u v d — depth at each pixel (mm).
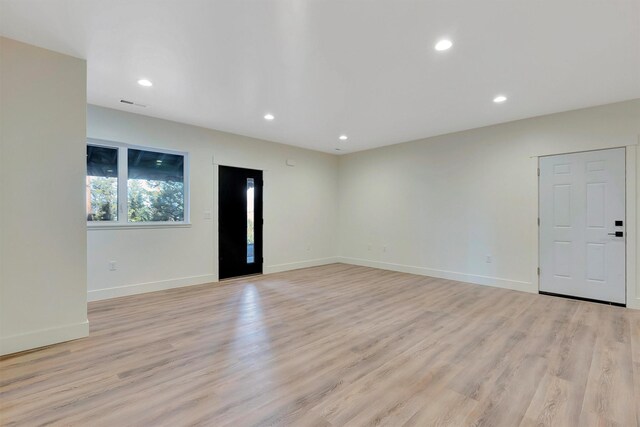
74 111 2701
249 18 2156
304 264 6359
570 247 4070
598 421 1672
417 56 2668
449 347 2592
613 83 3188
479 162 4871
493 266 4730
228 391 1951
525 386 2010
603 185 3830
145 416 1703
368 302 3881
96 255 3904
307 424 1646
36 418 1679
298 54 2646
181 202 4766
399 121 4516
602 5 2000
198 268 4836
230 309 3584
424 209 5570
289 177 6109
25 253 2486
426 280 5141
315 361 2352
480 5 2012
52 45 2518
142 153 4379
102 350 2510
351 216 6820
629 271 3662
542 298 4062
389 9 2053
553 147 4172
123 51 2605
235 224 5332
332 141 5801
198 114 4234
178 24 2234
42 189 2557
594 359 2369
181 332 2896
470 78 3094
